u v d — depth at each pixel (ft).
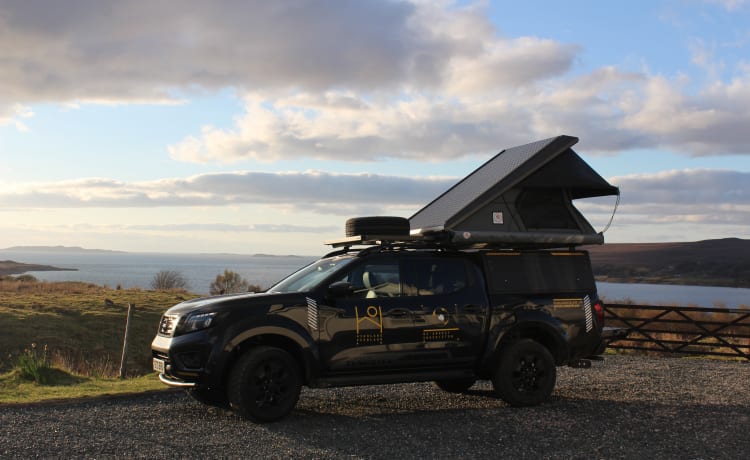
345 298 24.82
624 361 42.93
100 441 20.01
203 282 572.10
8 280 205.87
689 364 41.65
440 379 26.20
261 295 23.97
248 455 18.53
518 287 27.68
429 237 27.14
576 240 28.45
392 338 25.13
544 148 27.91
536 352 27.14
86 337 88.48
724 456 19.15
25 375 32.63
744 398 29.22
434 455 18.84
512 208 27.89
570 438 21.12
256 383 22.79
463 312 26.40
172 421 23.00
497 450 19.52
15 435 20.66
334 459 18.22
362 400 27.96
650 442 20.72
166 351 22.89
